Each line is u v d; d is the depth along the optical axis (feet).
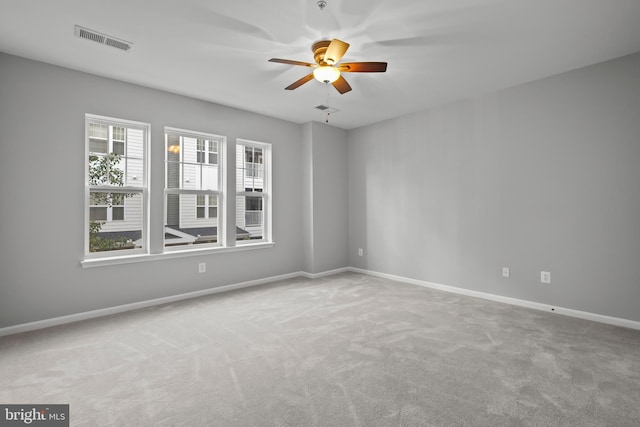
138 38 8.76
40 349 8.46
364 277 16.99
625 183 9.83
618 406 5.98
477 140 13.24
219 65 10.37
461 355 8.05
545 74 11.12
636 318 9.66
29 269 9.91
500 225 12.60
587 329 9.66
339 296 13.39
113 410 5.93
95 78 11.04
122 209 11.97
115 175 11.79
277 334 9.41
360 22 8.02
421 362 7.70
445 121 14.29
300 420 5.64
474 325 10.06
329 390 6.56
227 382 6.86
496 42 8.99
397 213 16.24
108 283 11.32
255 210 15.93
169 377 7.06
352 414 5.80
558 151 11.12
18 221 9.74
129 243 12.12
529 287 11.86
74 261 10.68
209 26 8.20
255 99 13.57
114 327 10.00
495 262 12.76
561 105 11.05
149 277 12.24
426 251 15.07
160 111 12.50
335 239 18.03
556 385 6.69
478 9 7.51
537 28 8.29
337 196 18.13
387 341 8.90
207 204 14.23
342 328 9.86
